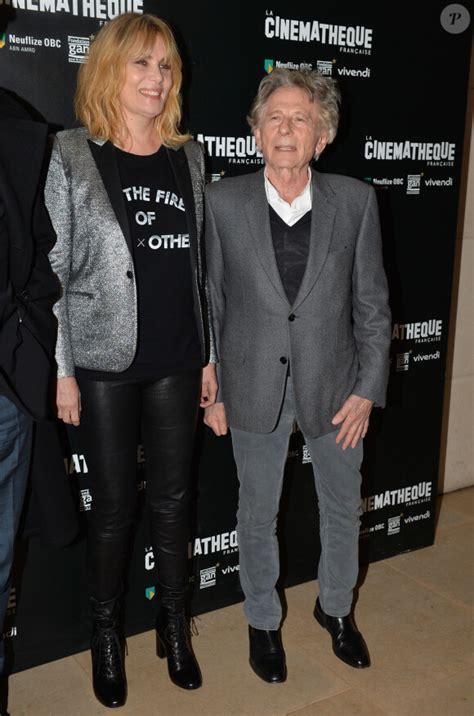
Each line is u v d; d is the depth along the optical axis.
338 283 1.99
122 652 2.26
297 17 2.27
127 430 1.94
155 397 1.97
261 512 2.11
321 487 2.18
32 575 2.20
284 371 1.99
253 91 2.26
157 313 1.89
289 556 2.64
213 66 2.18
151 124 1.88
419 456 2.86
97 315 1.85
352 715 2.04
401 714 2.04
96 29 1.99
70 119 2.00
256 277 1.96
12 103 1.71
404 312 2.69
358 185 2.03
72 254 1.85
